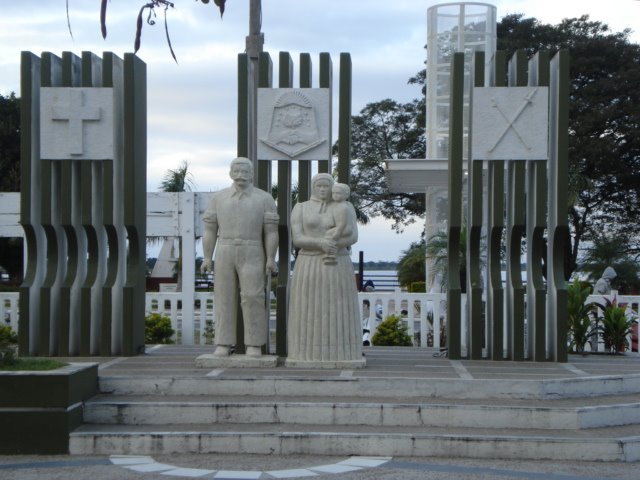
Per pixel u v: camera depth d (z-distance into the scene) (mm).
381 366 12289
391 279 46094
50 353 13531
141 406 10211
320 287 11969
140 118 13867
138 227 13727
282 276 13406
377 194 43562
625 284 33844
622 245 37469
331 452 9523
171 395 10773
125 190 13461
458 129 13250
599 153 36375
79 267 13867
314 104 13258
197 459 9336
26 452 9570
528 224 13648
